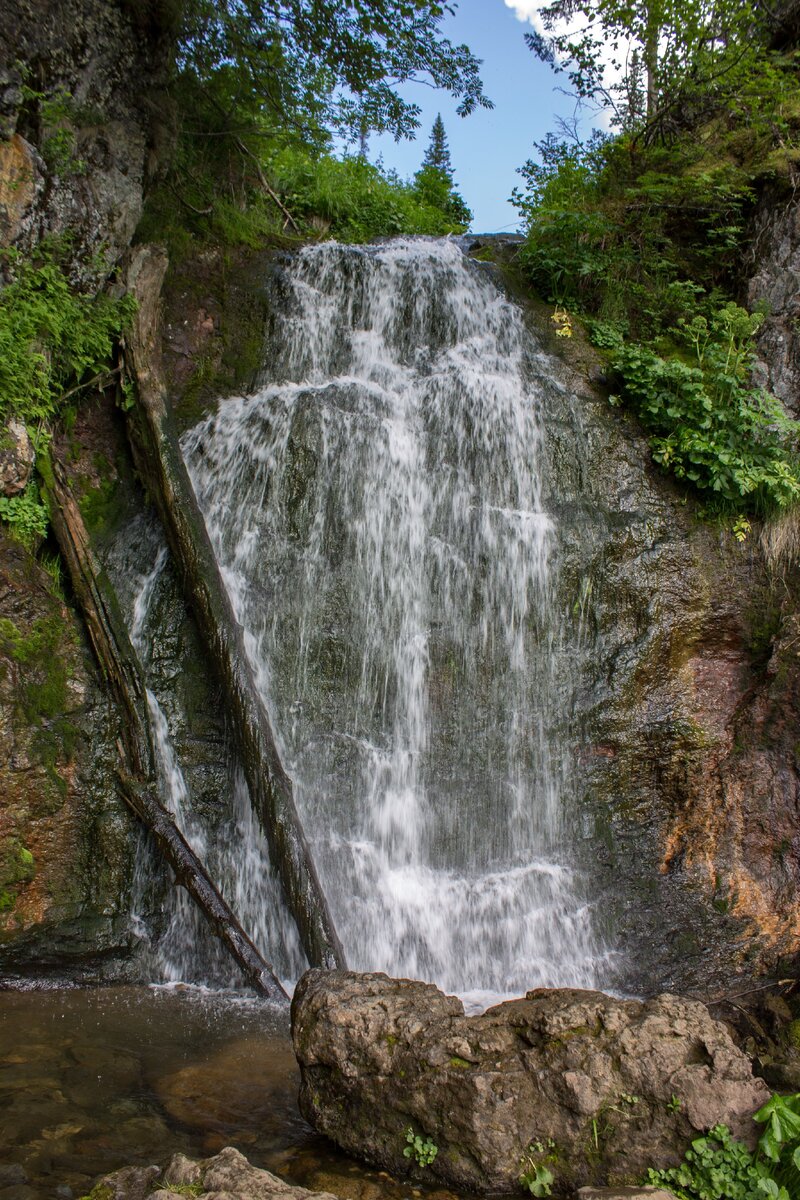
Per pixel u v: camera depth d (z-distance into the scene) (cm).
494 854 700
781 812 708
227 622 655
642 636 754
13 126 621
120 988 572
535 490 803
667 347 903
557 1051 336
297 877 589
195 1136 364
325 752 697
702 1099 321
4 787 556
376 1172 338
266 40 808
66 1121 367
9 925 551
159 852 620
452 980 652
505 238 1045
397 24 796
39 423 638
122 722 616
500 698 739
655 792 722
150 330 730
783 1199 289
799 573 770
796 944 677
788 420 782
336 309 881
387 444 793
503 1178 321
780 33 1020
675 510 802
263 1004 549
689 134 1030
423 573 769
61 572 640
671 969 664
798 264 884
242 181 989
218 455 771
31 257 643
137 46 714
